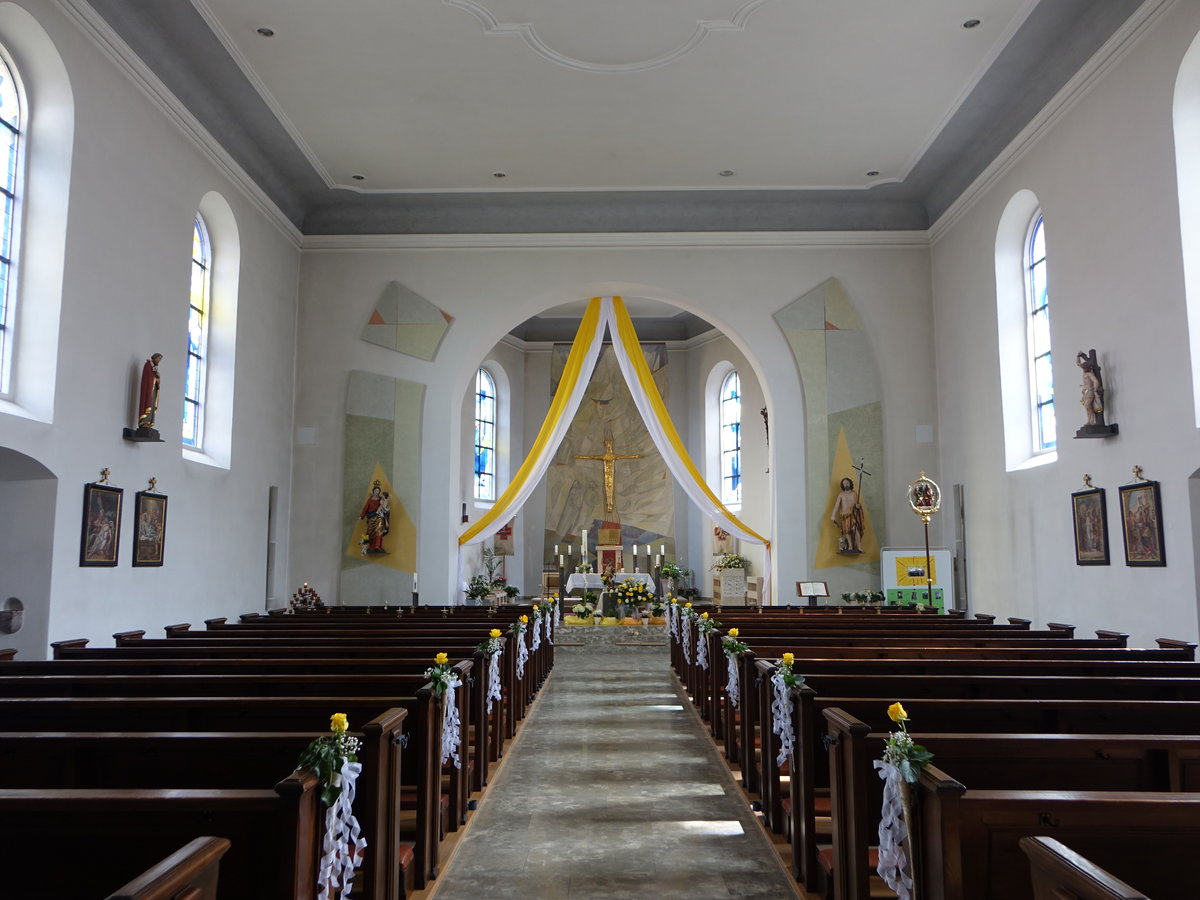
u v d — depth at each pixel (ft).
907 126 44.93
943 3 34.65
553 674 44.09
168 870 7.07
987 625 34.19
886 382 53.98
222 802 9.87
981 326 47.09
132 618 34.76
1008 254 44.88
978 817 10.07
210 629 33.65
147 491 35.58
